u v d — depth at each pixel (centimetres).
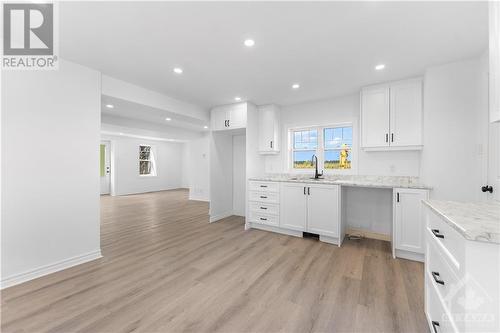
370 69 262
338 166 382
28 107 213
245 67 258
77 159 249
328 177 379
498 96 118
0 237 198
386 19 171
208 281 211
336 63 247
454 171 244
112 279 215
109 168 816
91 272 229
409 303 177
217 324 154
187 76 285
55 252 231
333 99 375
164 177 955
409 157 313
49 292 192
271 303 177
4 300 180
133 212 521
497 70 119
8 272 202
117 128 606
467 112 238
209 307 172
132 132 689
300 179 362
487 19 170
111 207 581
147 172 911
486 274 86
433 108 254
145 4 155
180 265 245
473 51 220
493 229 88
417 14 165
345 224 351
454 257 102
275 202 364
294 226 346
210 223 427
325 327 151
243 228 393
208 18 171
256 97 373
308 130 413
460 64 241
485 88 220
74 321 156
